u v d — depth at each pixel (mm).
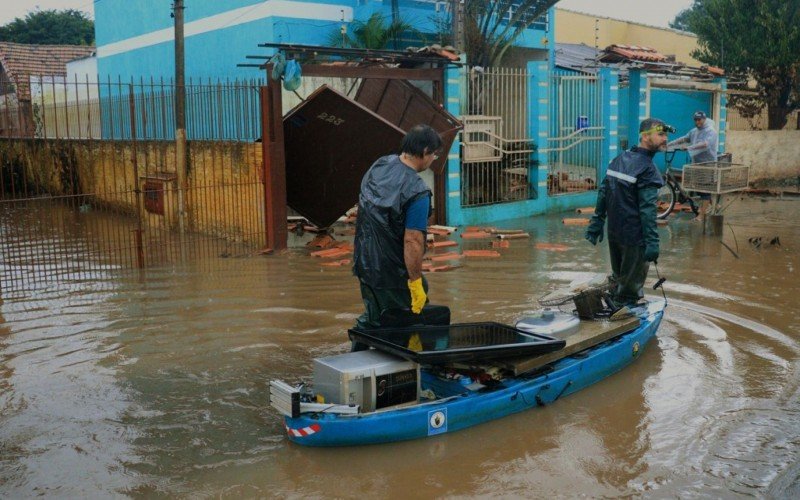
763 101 22734
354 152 11672
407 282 5270
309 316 7879
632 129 17516
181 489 4332
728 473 4508
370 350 5180
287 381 5992
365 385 4816
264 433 5059
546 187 15828
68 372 6242
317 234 12906
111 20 23078
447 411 4941
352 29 17875
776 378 5992
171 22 20031
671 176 14000
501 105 15383
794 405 5465
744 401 5543
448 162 13922
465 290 8945
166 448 4844
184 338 7152
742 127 23438
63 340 7113
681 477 4465
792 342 6871
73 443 4918
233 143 11969
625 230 6754
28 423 5227
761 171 21016
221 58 18438
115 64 23188
